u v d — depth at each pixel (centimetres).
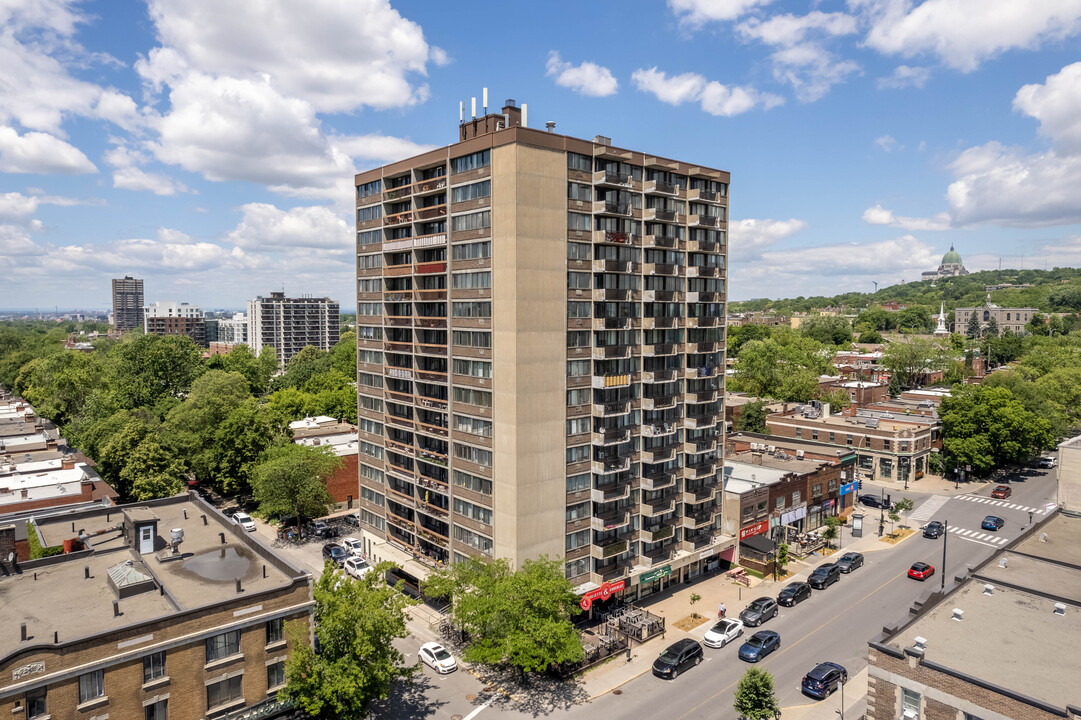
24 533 5150
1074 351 17500
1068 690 2878
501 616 4697
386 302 6862
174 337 14400
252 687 3894
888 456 10794
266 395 17700
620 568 6016
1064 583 4072
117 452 8388
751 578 6850
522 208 5203
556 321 5531
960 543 7925
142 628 3491
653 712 4481
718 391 7031
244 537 4959
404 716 4422
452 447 5978
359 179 7212
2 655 3312
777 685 4816
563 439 5653
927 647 3281
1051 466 11650
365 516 7500
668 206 6388
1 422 10438
